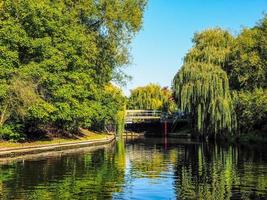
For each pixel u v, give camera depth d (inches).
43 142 2374.5
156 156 1936.5
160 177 1286.9
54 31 2351.1
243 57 2780.5
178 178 1270.9
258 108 2696.9
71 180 1200.8
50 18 2309.3
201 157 1878.7
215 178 1274.6
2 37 2071.9
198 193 1056.8
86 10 2645.2
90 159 1758.1
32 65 2126.0
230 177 1294.3
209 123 2726.4
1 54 2028.8
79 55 2559.1
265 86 2844.5
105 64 2856.8
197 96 2716.5
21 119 2194.9
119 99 3582.7
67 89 2369.6
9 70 2001.7
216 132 2704.2
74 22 2588.6
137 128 4434.1
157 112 4347.9
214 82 2687.0
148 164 1610.5
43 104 2155.5
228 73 2817.4
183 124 4311.0
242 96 2709.2
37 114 2114.9
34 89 2121.1
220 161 1708.9
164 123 4254.4
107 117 3432.6
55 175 1285.7
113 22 2714.1
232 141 2854.3
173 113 4256.9
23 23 2206.0
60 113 2340.1
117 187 1111.6
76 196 995.9
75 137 2908.5
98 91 2938.0
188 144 2773.1
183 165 1584.6
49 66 2229.3
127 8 2743.6
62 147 2372.0
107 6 2682.1
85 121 2691.9
